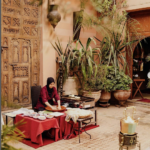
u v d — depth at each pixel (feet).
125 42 22.45
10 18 18.15
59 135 12.60
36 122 11.25
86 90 21.15
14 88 19.08
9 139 2.49
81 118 12.18
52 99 14.97
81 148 11.19
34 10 20.03
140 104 23.84
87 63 20.43
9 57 18.57
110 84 21.50
